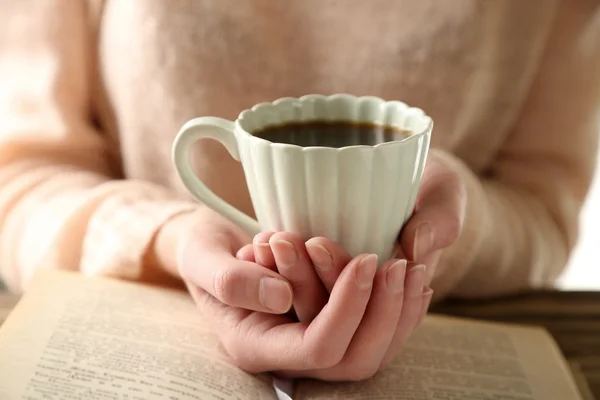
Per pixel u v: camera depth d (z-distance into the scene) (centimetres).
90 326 45
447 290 54
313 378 43
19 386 40
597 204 100
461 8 60
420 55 62
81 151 66
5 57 65
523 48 64
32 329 44
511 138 70
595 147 69
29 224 56
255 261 41
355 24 62
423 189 43
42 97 64
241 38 61
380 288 39
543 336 48
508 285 60
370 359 41
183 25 60
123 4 62
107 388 40
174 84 61
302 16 63
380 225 39
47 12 65
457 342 47
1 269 59
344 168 37
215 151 62
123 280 51
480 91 64
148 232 50
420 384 43
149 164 65
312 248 38
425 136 38
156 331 45
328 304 39
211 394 40
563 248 66
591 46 65
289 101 43
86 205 54
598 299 55
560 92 66
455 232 41
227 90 62
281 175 38
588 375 47
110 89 66
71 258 54
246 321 42
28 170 61
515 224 62
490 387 43
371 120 43
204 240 44
